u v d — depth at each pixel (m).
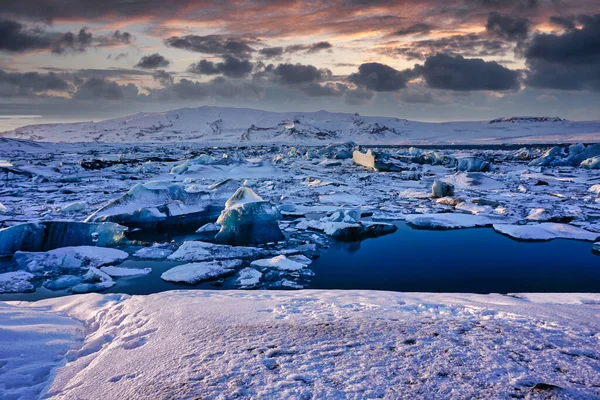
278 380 2.64
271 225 10.73
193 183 22.67
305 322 3.72
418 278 7.54
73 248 8.65
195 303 4.53
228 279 7.38
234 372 2.77
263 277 7.50
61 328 4.04
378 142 190.75
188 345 3.30
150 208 12.61
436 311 4.13
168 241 10.54
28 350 3.48
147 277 7.43
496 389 2.48
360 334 3.38
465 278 7.54
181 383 2.66
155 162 37.75
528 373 2.68
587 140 147.00
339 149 46.53
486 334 3.36
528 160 40.06
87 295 5.37
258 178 25.45
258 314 4.04
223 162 28.52
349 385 2.56
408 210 14.76
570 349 3.05
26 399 2.82
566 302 5.22
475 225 12.15
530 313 3.98
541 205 15.39
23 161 36.88
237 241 10.22
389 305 4.41
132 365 3.07
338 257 9.02
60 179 23.20
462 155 44.78
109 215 12.04
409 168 33.09
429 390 2.48
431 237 10.91
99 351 3.53
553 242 10.31
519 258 8.91
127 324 4.07
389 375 2.67
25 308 4.75
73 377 3.07
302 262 8.50
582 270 8.05
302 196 18.36
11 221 11.85
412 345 3.14
